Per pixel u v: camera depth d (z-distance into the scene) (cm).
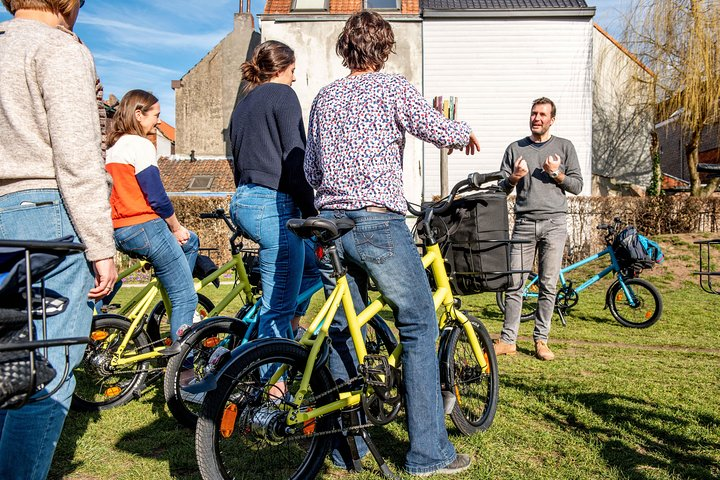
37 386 169
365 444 311
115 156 369
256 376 262
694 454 308
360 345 278
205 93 2861
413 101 268
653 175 2138
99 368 391
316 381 273
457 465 288
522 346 591
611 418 360
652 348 595
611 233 770
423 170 1934
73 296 220
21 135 212
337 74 1944
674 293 1080
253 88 353
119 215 371
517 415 369
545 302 532
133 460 311
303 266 357
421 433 282
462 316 333
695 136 1831
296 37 1948
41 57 212
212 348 360
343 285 274
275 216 342
